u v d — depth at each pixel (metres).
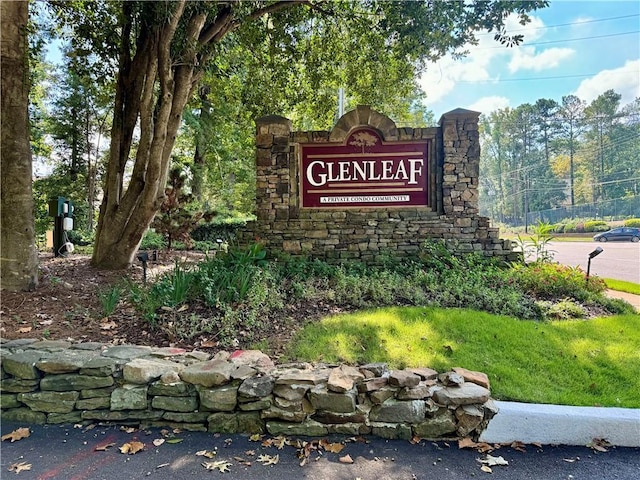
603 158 42.25
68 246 8.30
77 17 6.36
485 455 2.29
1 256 4.36
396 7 6.40
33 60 7.21
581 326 3.66
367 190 5.92
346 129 5.89
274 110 8.99
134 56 6.70
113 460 2.20
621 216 33.22
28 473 2.07
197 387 2.54
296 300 4.18
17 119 4.44
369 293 4.45
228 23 6.59
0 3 4.29
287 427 2.47
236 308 3.68
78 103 14.96
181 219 9.25
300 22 8.13
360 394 2.50
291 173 5.98
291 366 2.74
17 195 4.44
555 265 5.45
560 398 2.62
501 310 4.08
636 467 2.19
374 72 8.62
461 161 5.79
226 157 15.33
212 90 10.98
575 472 2.14
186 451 2.30
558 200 45.12
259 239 5.88
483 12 5.96
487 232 5.75
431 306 4.06
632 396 2.66
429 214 5.83
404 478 2.07
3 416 2.68
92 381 2.62
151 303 3.62
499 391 2.66
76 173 15.67
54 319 3.75
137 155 6.27
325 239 5.85
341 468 2.14
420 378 2.58
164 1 5.01
